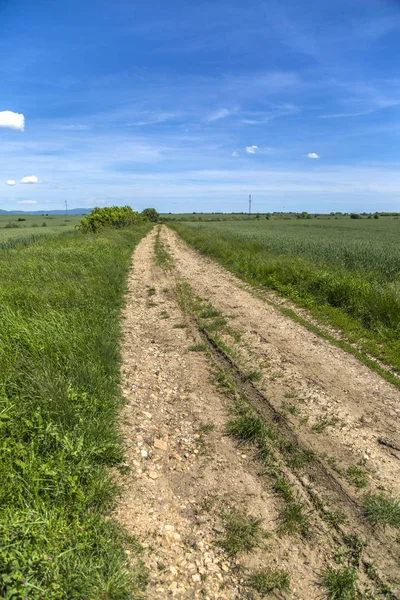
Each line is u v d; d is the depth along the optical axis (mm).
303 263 13375
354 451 3938
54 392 3963
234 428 4238
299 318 8523
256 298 10453
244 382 5418
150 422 4395
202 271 14945
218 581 2598
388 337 7328
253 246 19844
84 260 12578
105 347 5809
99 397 4426
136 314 8766
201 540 2912
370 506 3195
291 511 3174
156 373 5688
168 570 2635
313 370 5871
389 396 5152
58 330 5602
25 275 9680
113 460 3598
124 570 2539
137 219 47781
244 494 3381
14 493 2785
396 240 29609
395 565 2738
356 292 9281
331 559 2787
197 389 5227
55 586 2240
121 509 3098
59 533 2623
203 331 7566
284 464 3750
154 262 17062
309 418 4512
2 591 2145
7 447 3150
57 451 3316
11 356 4719
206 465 3734
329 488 3441
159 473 3588
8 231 46688
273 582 2598
